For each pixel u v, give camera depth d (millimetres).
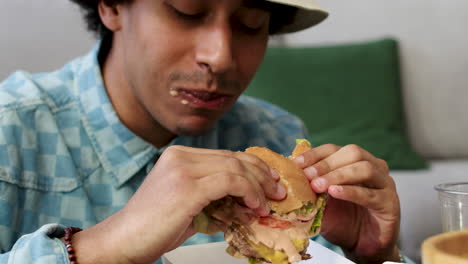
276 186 587
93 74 937
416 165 1945
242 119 1141
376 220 797
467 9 2166
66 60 1764
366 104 2055
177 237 594
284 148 1153
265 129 1157
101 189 899
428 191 1757
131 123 937
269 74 2062
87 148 908
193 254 667
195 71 745
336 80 2074
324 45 2182
